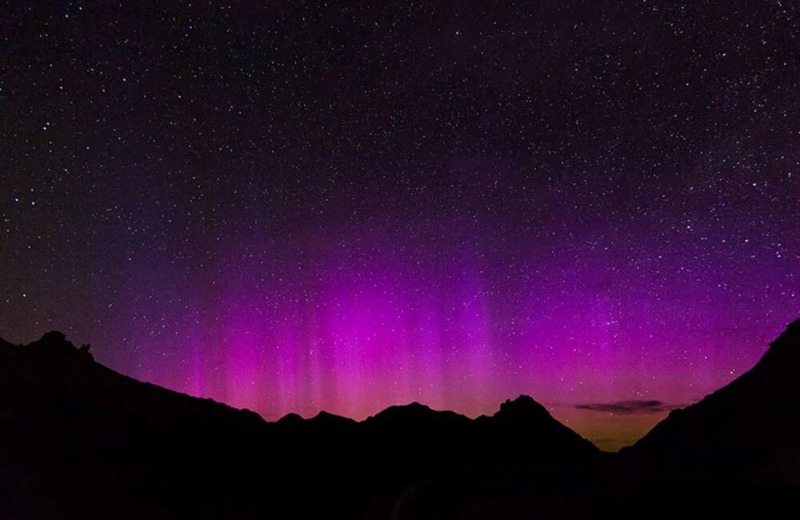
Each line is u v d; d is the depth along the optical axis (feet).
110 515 32.40
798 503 33.45
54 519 30.45
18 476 32.76
